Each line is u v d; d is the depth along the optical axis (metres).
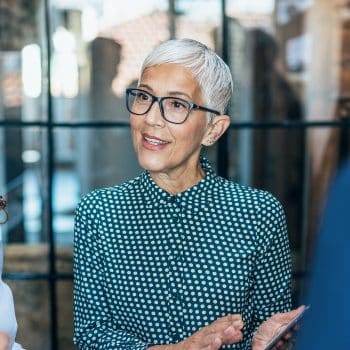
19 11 4.04
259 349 2.06
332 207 1.11
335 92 4.30
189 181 2.14
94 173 4.16
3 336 1.91
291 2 4.21
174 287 2.09
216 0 4.09
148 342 2.10
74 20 4.08
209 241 2.10
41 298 4.14
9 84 4.07
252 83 4.25
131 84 4.14
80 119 4.13
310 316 1.12
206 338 1.93
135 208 2.13
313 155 4.28
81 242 2.17
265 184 4.27
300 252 4.29
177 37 4.11
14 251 4.13
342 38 4.29
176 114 2.05
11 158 4.10
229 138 4.19
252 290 2.20
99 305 2.16
